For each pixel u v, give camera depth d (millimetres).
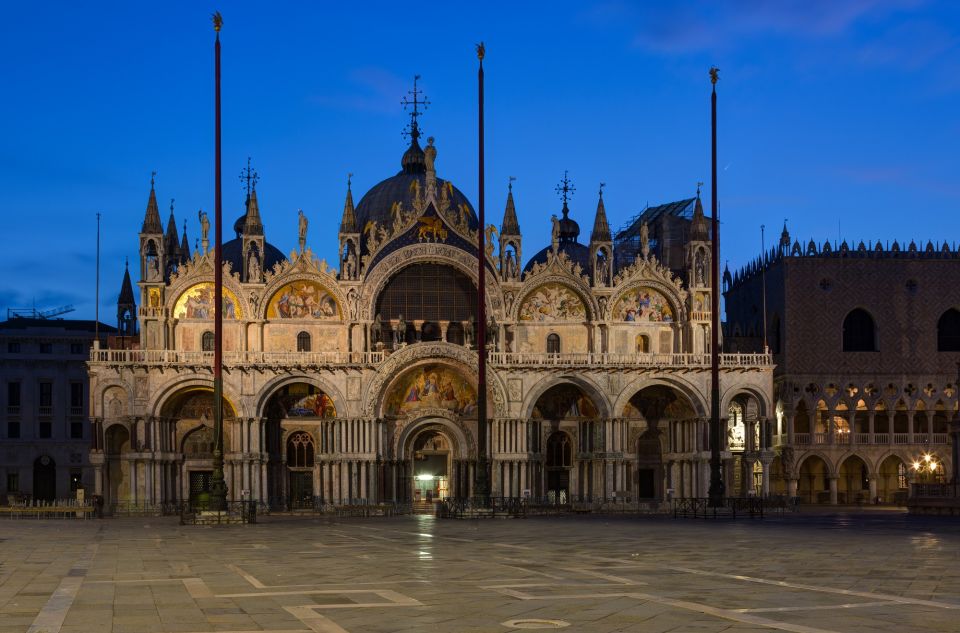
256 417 108312
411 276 115250
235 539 56250
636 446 117625
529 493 110375
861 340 124750
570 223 138750
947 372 124062
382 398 110188
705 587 31656
